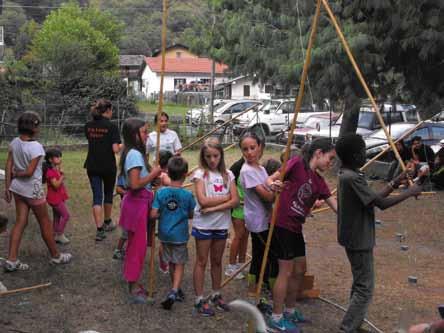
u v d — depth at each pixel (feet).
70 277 24.18
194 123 85.71
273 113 91.97
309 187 19.45
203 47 59.36
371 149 52.90
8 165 24.03
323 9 47.98
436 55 48.08
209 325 20.04
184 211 21.16
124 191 25.71
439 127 57.77
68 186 45.24
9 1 207.21
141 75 208.74
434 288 24.57
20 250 27.45
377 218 38.22
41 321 20.02
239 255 24.84
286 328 19.34
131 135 21.83
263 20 52.29
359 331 19.34
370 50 48.29
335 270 26.43
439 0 45.24
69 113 81.71
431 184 46.62
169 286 23.48
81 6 195.93
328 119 78.54
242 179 20.47
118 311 21.01
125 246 27.89
